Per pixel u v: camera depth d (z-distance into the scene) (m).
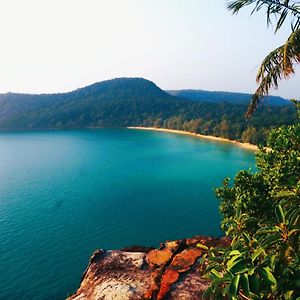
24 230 50.97
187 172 93.56
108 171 96.06
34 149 148.00
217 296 5.14
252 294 4.36
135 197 68.75
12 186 79.25
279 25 9.84
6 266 39.84
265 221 5.69
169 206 62.31
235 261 4.58
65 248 44.75
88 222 54.16
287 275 4.55
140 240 47.28
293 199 6.06
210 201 64.94
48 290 34.75
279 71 9.86
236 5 10.12
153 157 120.75
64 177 88.81
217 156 121.38
